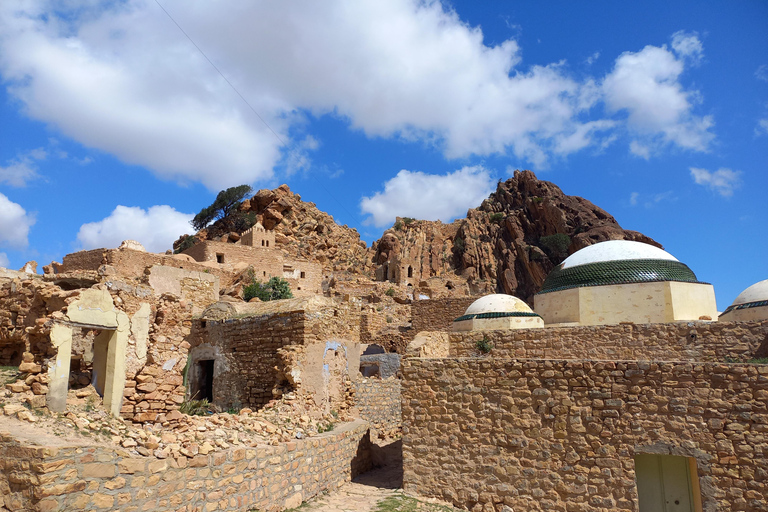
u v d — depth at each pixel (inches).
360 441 637.9
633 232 3575.3
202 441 375.6
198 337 719.7
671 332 624.4
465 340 722.8
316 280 2363.4
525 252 3981.3
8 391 342.0
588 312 791.1
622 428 472.7
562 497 477.7
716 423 447.5
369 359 1181.1
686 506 480.1
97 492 289.4
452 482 520.1
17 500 272.2
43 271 1585.9
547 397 503.8
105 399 415.5
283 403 561.0
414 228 5098.4
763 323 588.1
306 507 463.5
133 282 485.7
